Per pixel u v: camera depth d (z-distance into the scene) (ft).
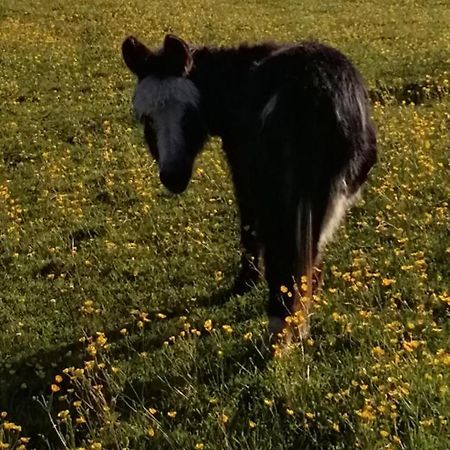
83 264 21.29
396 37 50.60
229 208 22.97
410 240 20.38
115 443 16.79
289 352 17.62
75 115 33.94
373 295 18.85
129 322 19.39
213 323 19.12
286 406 16.97
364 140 17.62
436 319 18.47
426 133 25.20
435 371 16.94
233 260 20.94
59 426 17.19
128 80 40.55
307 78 17.11
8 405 17.76
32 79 41.45
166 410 17.35
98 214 23.36
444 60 39.81
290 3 69.15
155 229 22.31
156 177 24.90
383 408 16.28
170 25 58.90
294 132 17.02
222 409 16.99
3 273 21.16
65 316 19.75
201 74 18.22
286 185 17.08
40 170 26.55
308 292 17.21
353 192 18.13
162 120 17.94
